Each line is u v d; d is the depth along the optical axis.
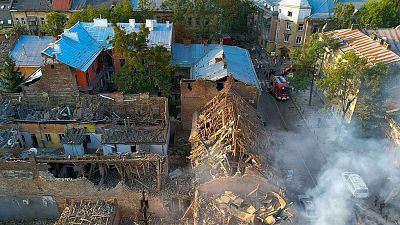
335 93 52.00
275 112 60.94
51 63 48.84
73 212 37.31
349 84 50.25
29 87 50.25
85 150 47.31
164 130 45.28
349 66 48.72
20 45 60.31
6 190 38.69
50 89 50.44
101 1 79.25
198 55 59.19
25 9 78.31
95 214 36.91
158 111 48.41
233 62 54.41
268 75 71.94
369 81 47.53
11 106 48.28
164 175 40.34
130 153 40.88
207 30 71.06
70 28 57.84
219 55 55.81
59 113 47.50
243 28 82.81
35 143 47.97
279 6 76.12
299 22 74.44
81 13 65.75
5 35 65.25
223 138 40.34
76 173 43.66
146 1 71.06
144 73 53.12
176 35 65.81
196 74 54.03
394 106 49.19
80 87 52.31
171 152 46.59
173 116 54.94
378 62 50.56
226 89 46.69
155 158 39.62
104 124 46.00
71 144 44.91
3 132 45.12
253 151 39.66
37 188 38.53
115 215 38.38
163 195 38.62
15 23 79.81
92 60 52.84
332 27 70.50
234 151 38.62
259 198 34.97
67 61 49.88
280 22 76.56
